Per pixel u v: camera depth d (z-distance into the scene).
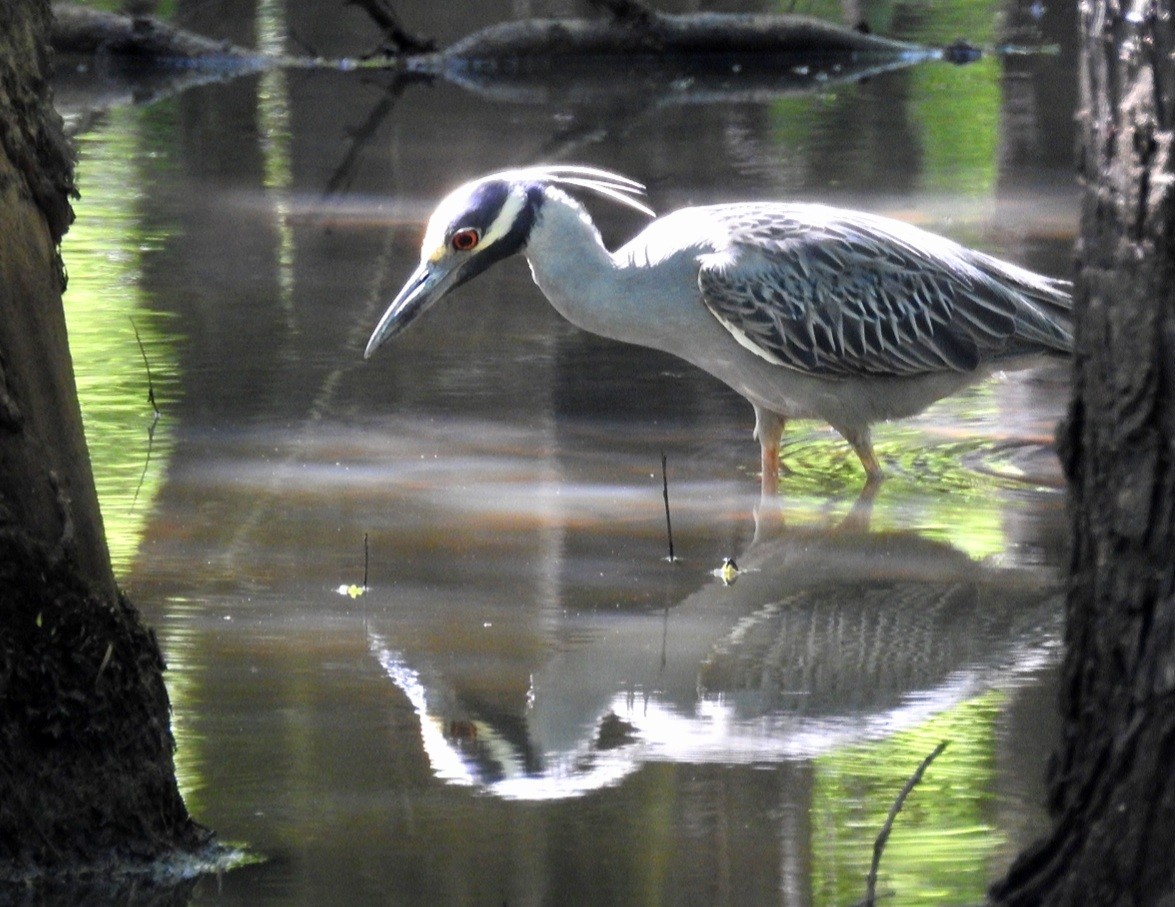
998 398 15.93
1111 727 5.73
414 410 15.02
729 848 7.46
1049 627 10.64
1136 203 5.68
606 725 9.04
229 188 23.70
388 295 18.48
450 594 11.00
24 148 7.09
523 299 18.81
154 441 13.99
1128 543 5.68
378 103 30.69
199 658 9.82
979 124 28.16
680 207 22.09
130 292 18.47
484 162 25.41
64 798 7.09
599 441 14.36
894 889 7.02
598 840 7.56
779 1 40.22
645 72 34.12
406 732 8.84
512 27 34.41
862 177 24.14
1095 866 5.71
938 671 9.92
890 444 14.64
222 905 6.91
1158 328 5.62
